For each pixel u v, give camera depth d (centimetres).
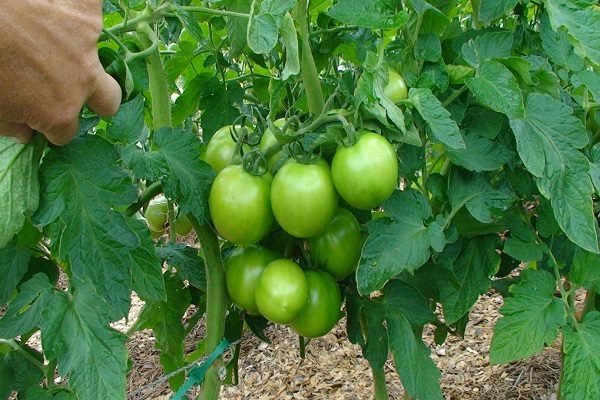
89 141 58
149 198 70
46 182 57
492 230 68
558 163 61
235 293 68
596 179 66
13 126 55
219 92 84
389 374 163
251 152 64
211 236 69
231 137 70
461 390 145
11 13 50
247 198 63
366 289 61
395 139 61
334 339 187
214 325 71
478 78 62
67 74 53
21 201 56
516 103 59
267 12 59
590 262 67
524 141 62
